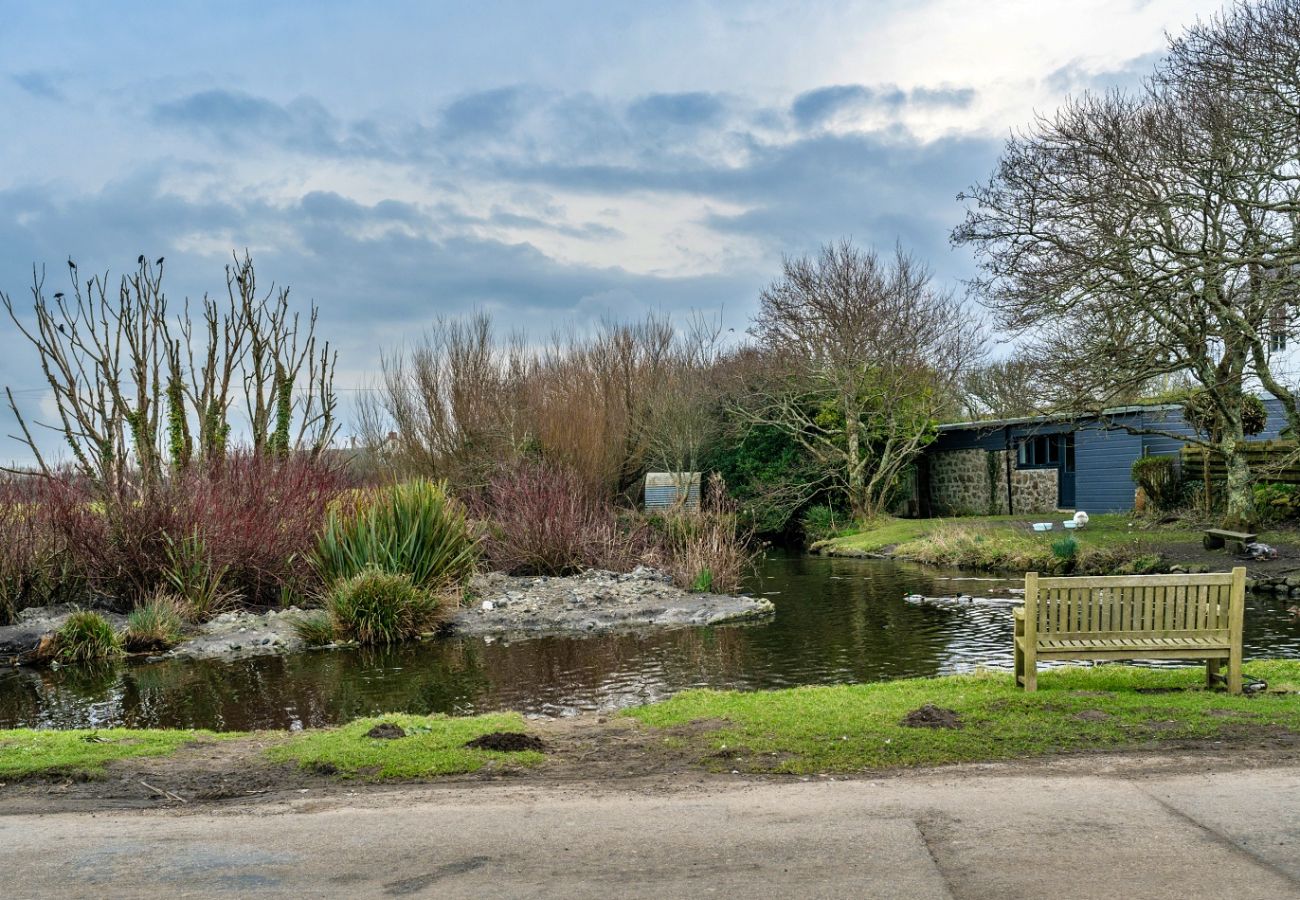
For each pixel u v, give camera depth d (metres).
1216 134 16.53
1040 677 8.44
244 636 13.98
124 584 15.39
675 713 7.66
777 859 4.55
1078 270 17.61
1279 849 4.52
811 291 29.95
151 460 16.84
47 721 9.73
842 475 31.16
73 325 16.98
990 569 20.66
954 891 4.11
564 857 4.65
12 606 14.58
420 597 14.44
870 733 6.75
